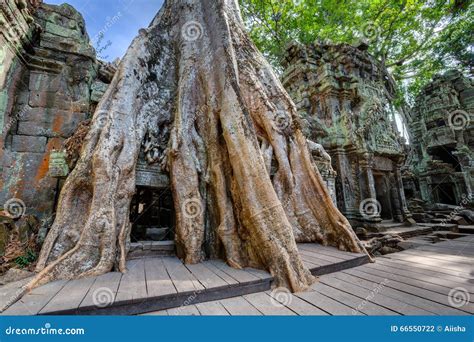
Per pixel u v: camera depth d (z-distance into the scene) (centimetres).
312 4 1242
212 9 590
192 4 636
